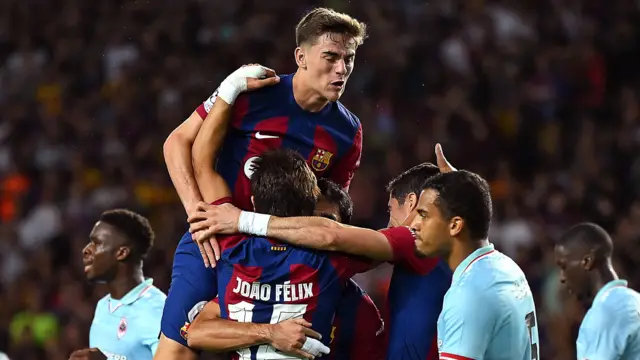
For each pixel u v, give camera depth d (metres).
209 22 44.69
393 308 14.24
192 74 42.53
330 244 13.13
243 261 13.23
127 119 41.38
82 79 44.06
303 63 14.71
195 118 15.12
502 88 42.44
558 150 40.72
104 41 45.00
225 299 13.37
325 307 13.20
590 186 37.91
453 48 42.91
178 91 41.72
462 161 39.16
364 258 13.59
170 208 37.50
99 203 38.06
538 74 43.34
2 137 41.75
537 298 32.69
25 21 46.41
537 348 13.80
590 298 18.95
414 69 42.06
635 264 33.81
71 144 41.31
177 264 14.79
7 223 38.69
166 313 14.63
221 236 13.64
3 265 37.03
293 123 14.92
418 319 13.96
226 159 15.02
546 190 37.59
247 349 13.19
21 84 44.03
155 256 34.38
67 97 43.38
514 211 35.78
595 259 18.73
